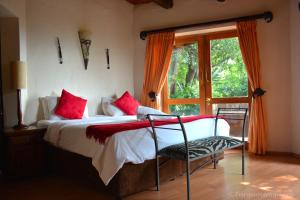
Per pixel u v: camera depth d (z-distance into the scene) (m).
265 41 4.49
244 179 3.15
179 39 5.41
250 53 4.52
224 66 5.05
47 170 3.63
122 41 5.48
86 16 4.79
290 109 4.35
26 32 3.91
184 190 2.85
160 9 5.42
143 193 2.79
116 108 4.86
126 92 5.13
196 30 5.03
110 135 2.59
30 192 2.92
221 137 3.33
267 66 4.48
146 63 5.46
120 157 2.50
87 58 4.75
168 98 5.55
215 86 5.13
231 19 4.67
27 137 3.43
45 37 4.16
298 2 4.11
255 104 4.46
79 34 4.64
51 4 4.24
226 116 5.02
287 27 4.34
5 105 3.80
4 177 3.50
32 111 3.98
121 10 5.47
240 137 4.91
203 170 3.57
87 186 3.09
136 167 2.71
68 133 3.18
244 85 4.87
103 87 5.07
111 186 2.64
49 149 3.69
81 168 3.08
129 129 2.69
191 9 5.12
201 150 2.71
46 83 4.16
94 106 4.89
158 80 5.32
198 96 5.29
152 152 2.79
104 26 5.12
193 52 5.31
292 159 4.07
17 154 3.34
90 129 2.83
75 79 4.59
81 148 2.93
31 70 3.97
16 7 3.64
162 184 3.06
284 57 4.36
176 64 5.47
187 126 3.23
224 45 5.04
